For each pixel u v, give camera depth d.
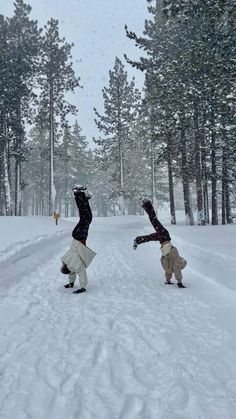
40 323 5.71
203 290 7.83
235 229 19.91
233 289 7.56
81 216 7.99
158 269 10.68
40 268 10.83
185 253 11.51
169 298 7.21
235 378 3.88
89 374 3.96
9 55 37.62
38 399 3.45
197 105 28.42
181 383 3.74
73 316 6.07
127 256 13.21
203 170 31.00
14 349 4.66
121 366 4.15
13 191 62.19
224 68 14.23
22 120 39.81
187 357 4.39
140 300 7.05
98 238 20.66
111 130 47.12
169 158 31.92
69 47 41.16
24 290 8.01
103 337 5.07
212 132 28.53
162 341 4.90
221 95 13.93
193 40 24.08
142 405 3.34
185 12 15.52
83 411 3.24
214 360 4.31
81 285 7.80
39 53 40.72
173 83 27.67
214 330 5.32
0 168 40.75
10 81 35.88
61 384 3.75
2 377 3.89
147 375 3.95
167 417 3.14
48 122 42.25
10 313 6.23
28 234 16.55
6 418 3.12
